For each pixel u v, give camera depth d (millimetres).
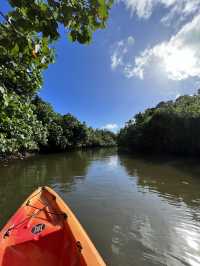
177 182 13602
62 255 4238
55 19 1882
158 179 14617
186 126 28250
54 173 17375
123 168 20047
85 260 3678
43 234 4891
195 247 5930
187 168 18828
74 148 55844
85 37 2094
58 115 51406
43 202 6984
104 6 1937
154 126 34406
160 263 5223
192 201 9859
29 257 4203
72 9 1871
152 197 10492
